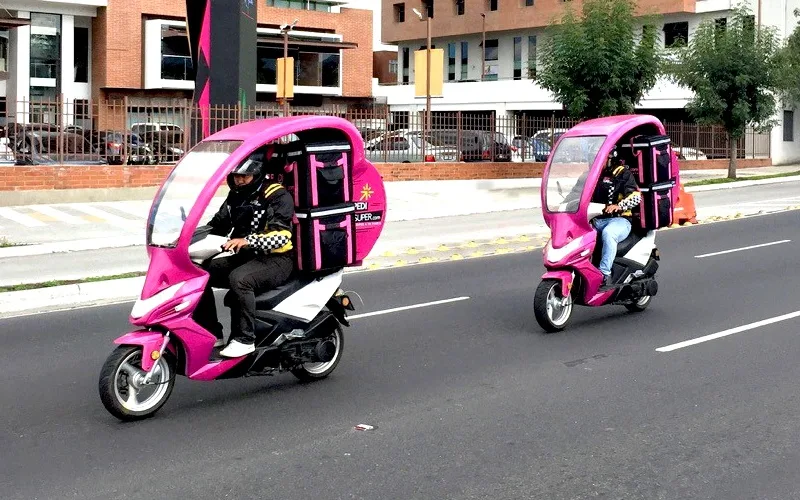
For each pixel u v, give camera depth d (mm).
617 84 30750
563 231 9891
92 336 10047
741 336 9648
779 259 14766
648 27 32000
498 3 56969
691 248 16250
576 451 6281
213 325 7480
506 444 6441
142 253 15977
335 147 7672
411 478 5820
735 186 31531
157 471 5984
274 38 53688
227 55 25906
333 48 56656
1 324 10781
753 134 43625
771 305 11227
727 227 19250
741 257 15062
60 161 22516
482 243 17328
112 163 23562
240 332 7328
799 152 46219
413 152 29750
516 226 20047
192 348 7090
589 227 9977
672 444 6402
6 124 22047
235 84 25938
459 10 59812
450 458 6172
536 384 7969
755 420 6898
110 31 50469
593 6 31328
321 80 56594
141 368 7008
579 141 10016
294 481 5793
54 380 8250
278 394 7766
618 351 9117
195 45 26234
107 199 22562
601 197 10125
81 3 49750
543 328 9945
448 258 15805
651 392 7672
